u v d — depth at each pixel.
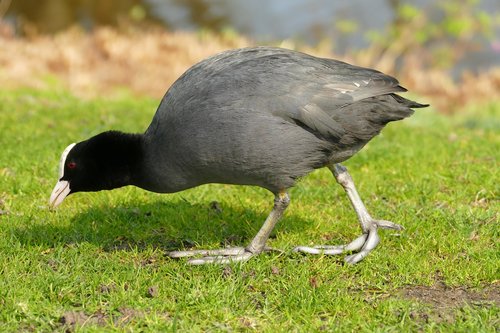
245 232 10.64
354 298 8.38
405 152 14.46
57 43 27.22
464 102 25.33
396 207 11.50
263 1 35.88
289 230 10.62
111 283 8.56
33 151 13.90
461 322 7.71
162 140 8.97
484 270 9.02
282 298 8.29
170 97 9.07
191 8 34.59
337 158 9.27
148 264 9.41
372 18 33.34
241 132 8.51
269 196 12.15
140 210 11.23
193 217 11.09
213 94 8.69
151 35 29.06
